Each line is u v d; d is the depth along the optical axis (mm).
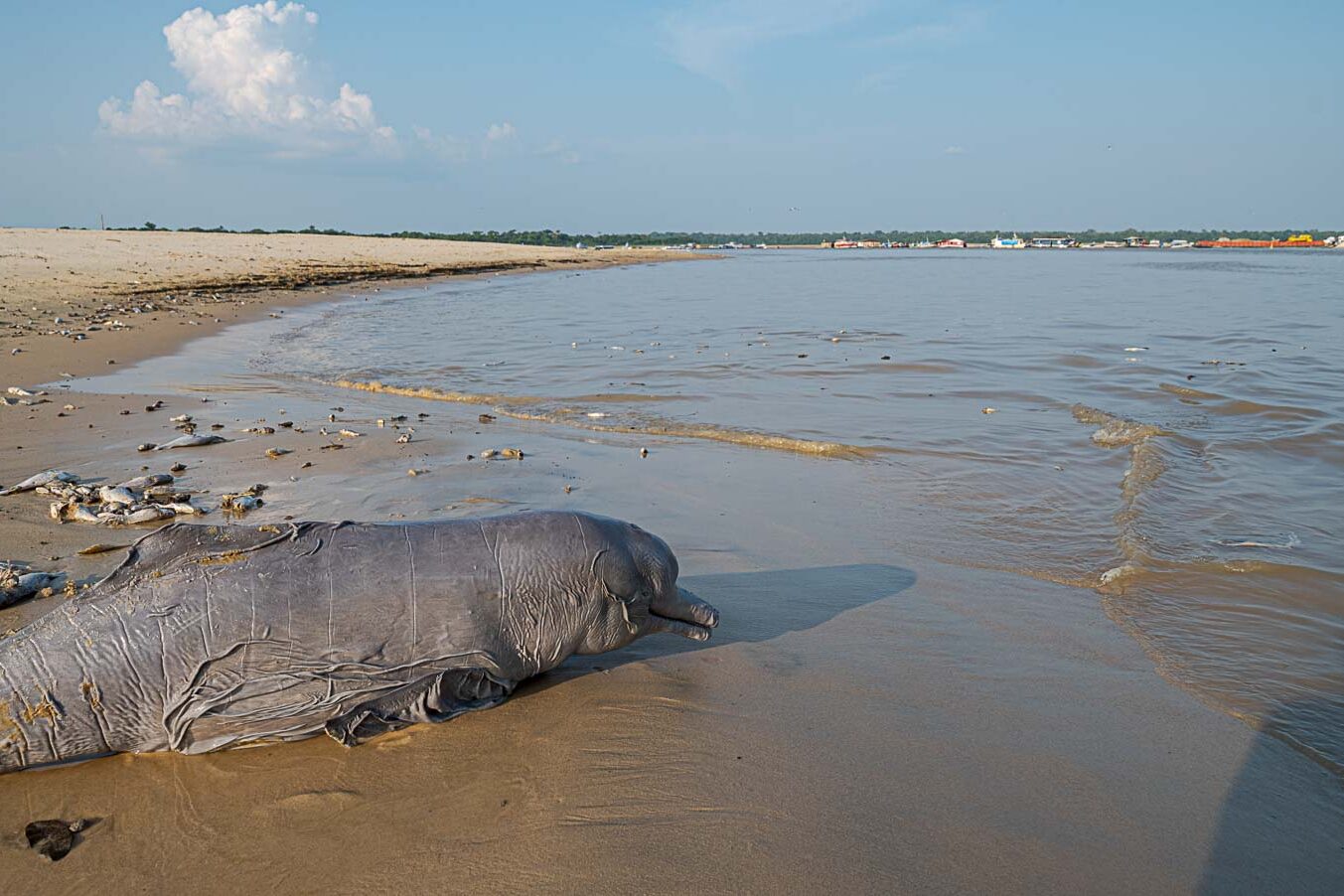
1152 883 3510
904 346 18391
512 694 4926
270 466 8883
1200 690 4941
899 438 10422
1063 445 10109
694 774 4164
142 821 3932
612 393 13273
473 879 3549
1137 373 14703
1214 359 16141
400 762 4328
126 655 4320
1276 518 7598
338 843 3768
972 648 5398
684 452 9867
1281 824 3875
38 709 4215
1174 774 4203
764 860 3604
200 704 4371
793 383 14094
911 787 4059
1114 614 5859
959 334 20578
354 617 4535
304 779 4207
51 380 13508
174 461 9008
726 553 6871
